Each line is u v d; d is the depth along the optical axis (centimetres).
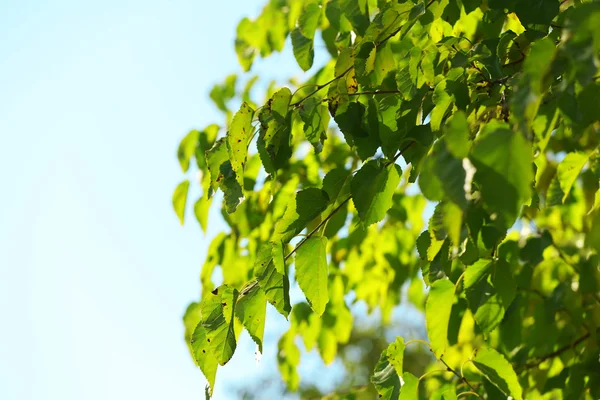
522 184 143
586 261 218
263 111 174
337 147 240
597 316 216
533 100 145
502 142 144
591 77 146
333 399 236
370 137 176
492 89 173
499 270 168
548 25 171
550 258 227
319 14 197
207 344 172
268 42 242
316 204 172
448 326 174
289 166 231
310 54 196
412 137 172
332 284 242
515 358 216
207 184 210
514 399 168
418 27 191
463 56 175
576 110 159
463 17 198
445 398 178
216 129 218
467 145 145
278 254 170
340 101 177
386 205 172
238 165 172
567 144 215
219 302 171
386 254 250
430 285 171
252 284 173
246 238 228
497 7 173
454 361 217
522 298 214
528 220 226
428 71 177
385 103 179
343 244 242
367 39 178
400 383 170
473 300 168
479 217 159
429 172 147
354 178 170
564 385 206
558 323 224
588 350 211
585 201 227
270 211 227
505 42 177
